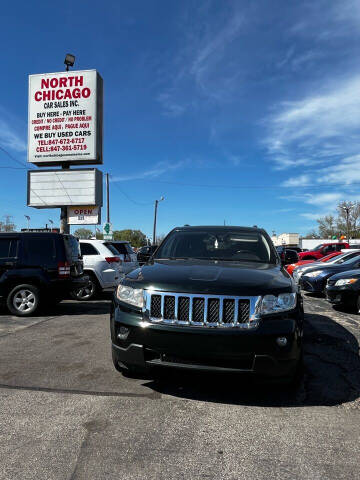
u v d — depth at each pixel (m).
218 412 2.87
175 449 2.32
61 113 14.24
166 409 2.90
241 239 4.55
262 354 2.80
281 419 2.77
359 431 2.61
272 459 2.23
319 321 6.66
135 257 11.05
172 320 2.92
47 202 14.49
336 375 3.79
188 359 2.88
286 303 3.02
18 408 2.87
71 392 3.20
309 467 2.15
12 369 3.81
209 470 2.10
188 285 2.98
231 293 2.91
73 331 5.62
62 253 7.14
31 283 6.99
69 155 14.25
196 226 5.00
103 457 2.21
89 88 14.12
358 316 7.21
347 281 7.50
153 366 2.95
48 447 2.31
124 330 3.12
